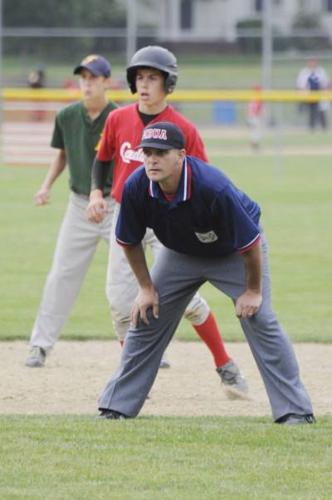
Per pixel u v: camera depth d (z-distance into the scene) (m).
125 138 19.02
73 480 13.70
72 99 62.78
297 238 39.28
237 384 19.38
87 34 94.75
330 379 20.89
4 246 37.66
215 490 13.38
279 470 14.16
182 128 18.59
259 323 16.31
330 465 14.40
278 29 106.06
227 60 98.31
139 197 15.64
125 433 15.77
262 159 71.06
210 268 16.42
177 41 98.69
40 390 19.89
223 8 112.81
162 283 16.56
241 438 15.55
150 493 13.23
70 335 24.89
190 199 15.31
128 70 18.64
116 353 23.28
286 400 16.47
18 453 14.76
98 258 35.38
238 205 15.42
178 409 18.53
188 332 25.33
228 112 93.12
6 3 103.25
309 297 29.42
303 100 57.59
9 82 89.44
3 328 25.61
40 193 22.52
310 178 60.03
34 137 67.12
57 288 21.89
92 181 20.06
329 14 111.75
